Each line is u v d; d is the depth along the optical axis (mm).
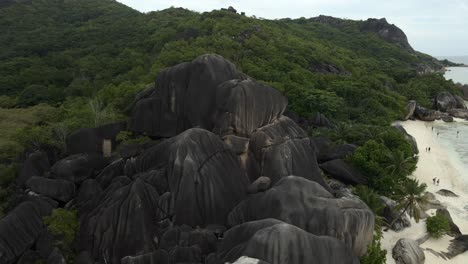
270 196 24609
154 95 39562
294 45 86500
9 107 54219
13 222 28109
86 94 57875
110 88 52000
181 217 26609
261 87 34250
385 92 83500
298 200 23938
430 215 37344
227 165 29359
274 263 18641
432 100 97312
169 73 37281
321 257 19516
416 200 34906
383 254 26156
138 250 25031
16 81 63531
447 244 32781
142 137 37656
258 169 32156
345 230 23000
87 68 68375
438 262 30203
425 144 65062
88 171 35500
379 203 35250
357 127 53094
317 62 83188
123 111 44062
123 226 25734
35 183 32156
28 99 56344
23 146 39344
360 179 40469
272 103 35094
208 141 29438
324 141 47250
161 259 23297
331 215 23031
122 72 66625
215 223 26938
